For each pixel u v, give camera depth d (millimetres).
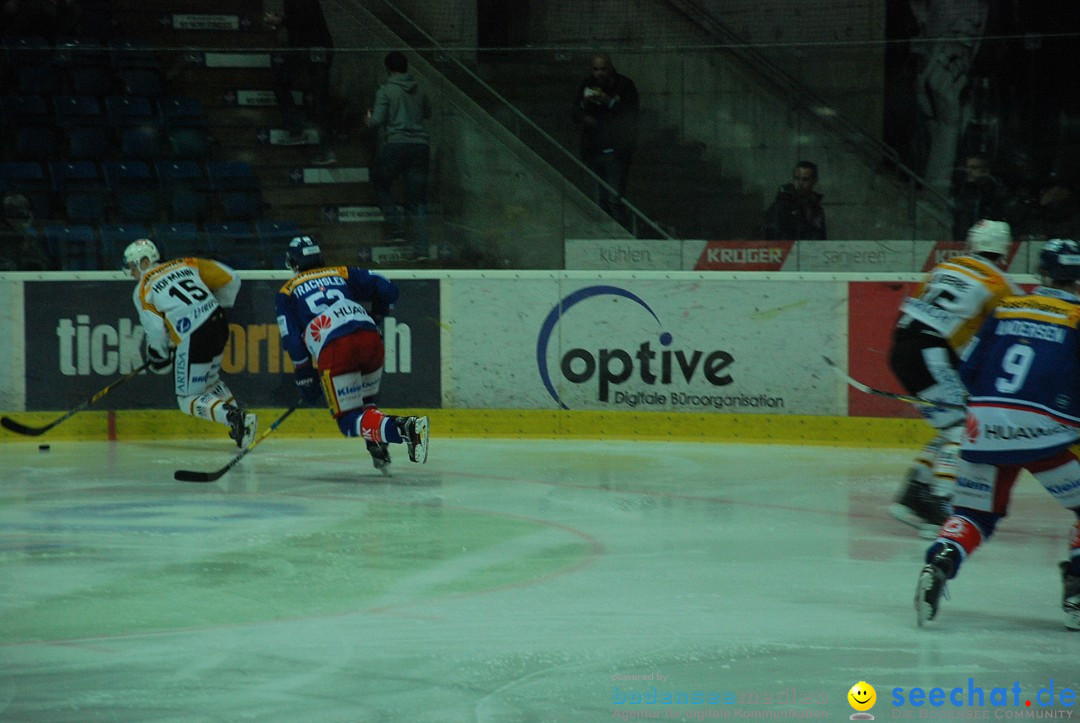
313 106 26641
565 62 26266
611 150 25672
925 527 15477
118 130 26906
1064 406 11148
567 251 25781
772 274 24312
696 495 18531
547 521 16438
